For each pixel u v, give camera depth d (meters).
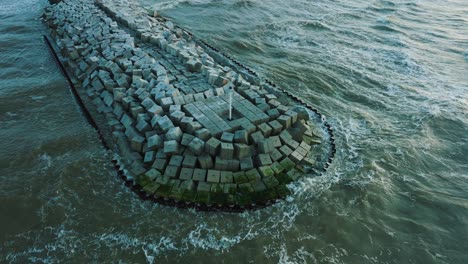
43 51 24.36
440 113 19.22
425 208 13.36
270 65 23.73
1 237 11.48
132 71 18.06
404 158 15.75
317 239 11.80
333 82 22.17
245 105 15.57
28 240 11.40
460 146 16.98
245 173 13.38
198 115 14.69
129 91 16.61
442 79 23.28
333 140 16.47
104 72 18.39
